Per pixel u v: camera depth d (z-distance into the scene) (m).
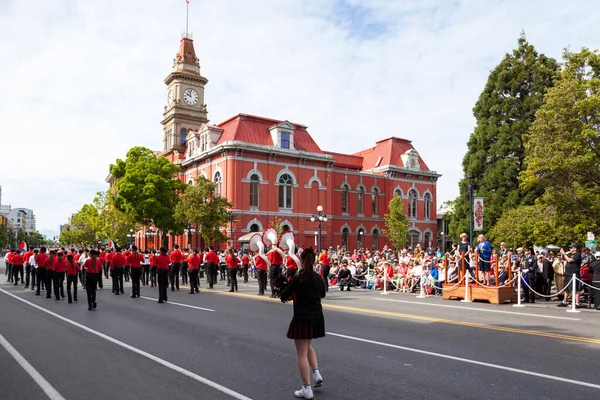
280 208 45.53
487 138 39.53
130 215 47.94
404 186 56.53
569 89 20.98
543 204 23.28
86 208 82.12
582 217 21.84
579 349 8.88
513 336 10.18
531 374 7.14
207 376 7.14
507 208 36.44
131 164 45.81
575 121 20.56
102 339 10.13
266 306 16.03
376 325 11.65
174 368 7.62
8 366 7.90
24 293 22.20
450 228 41.66
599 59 22.09
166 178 45.75
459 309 15.05
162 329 11.30
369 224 53.25
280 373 7.29
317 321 6.19
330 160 48.47
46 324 12.34
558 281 18.98
